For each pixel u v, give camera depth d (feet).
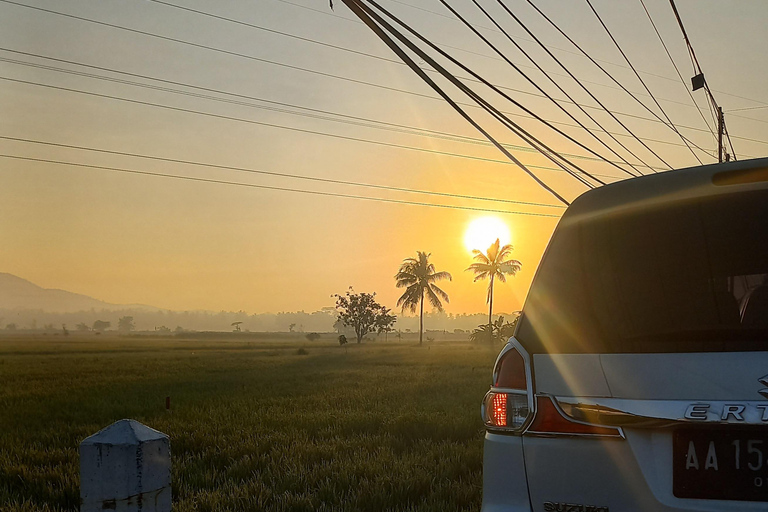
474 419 37.42
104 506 9.78
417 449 29.40
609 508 8.62
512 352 9.78
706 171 9.49
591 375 8.93
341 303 319.68
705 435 8.20
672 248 9.45
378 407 45.83
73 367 118.11
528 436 9.25
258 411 44.65
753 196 9.28
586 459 8.80
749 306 8.57
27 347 261.03
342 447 29.89
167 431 35.63
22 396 62.39
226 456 28.76
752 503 7.93
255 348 250.78
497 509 9.34
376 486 21.89
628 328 8.98
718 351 8.32
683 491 8.22
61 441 34.63
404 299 266.98
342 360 139.74
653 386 8.48
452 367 107.24
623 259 9.66
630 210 9.91
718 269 9.05
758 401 7.94
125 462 9.80
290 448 29.66
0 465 27.55
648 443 8.52
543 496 9.05
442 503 20.07
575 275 9.87
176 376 90.33
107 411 48.37
